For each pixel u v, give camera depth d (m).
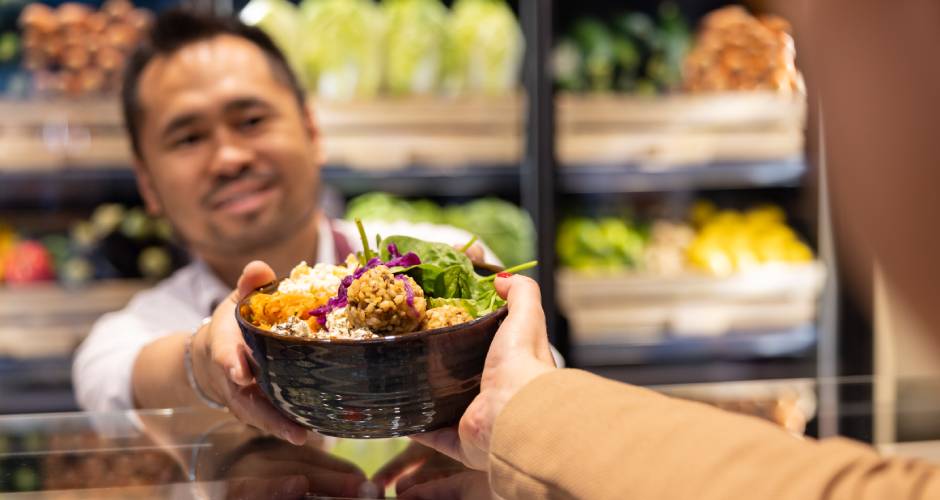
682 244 2.63
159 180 1.38
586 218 2.68
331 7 2.39
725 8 2.72
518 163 2.43
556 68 2.49
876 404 0.80
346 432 0.67
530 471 0.50
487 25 2.43
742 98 2.41
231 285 1.52
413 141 2.35
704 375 2.55
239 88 1.31
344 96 2.40
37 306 2.33
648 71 2.57
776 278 2.48
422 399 0.63
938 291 0.36
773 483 0.42
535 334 0.62
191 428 0.80
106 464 0.72
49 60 2.31
